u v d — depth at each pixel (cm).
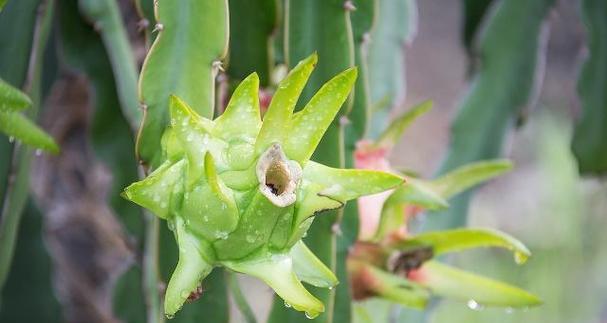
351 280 85
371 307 95
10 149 80
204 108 74
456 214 114
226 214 63
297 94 63
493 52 116
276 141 63
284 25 87
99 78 100
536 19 116
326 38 83
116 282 102
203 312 80
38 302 115
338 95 64
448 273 86
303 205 64
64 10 98
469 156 116
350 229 83
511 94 116
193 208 64
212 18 74
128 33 112
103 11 93
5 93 70
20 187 83
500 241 82
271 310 83
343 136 82
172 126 65
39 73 84
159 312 82
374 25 86
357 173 64
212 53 74
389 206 83
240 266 64
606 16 114
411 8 113
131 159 100
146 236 98
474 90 116
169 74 74
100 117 100
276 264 64
